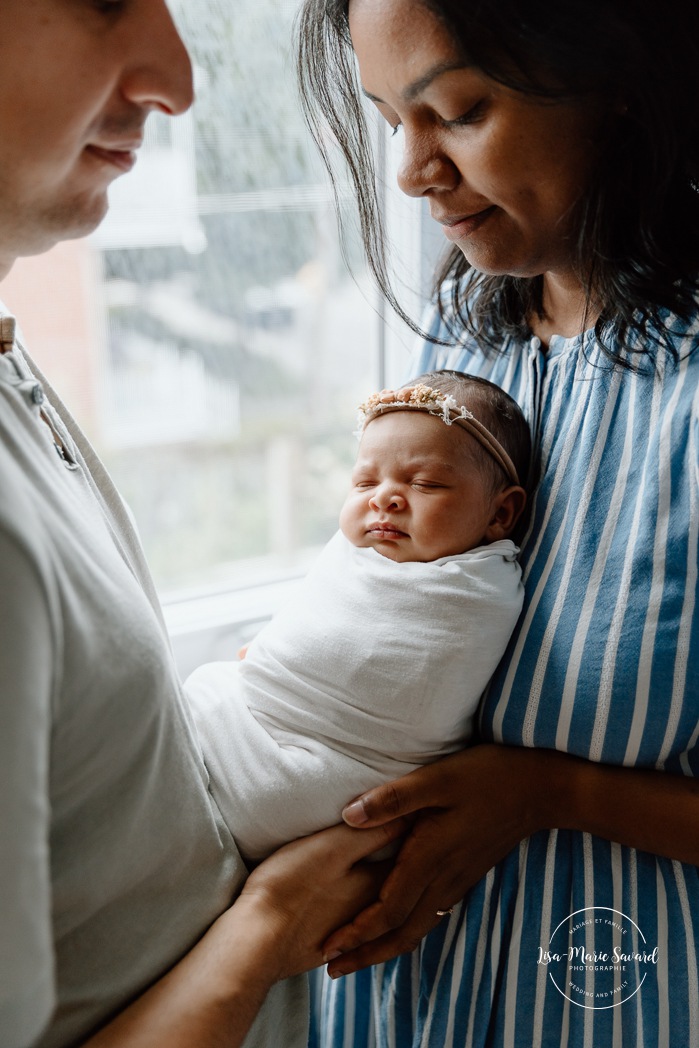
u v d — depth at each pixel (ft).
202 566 4.38
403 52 2.33
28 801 1.74
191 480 4.23
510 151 2.41
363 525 2.91
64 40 1.85
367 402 3.00
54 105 1.88
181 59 2.07
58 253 3.57
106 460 3.98
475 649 2.66
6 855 1.73
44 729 1.78
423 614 2.69
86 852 2.15
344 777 2.65
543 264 2.71
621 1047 2.77
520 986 2.80
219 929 2.45
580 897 2.77
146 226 3.70
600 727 2.64
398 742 2.71
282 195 3.97
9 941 1.75
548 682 2.70
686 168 2.56
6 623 1.70
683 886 2.74
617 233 2.60
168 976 2.37
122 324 3.81
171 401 4.05
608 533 2.70
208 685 2.96
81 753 2.05
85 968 2.25
